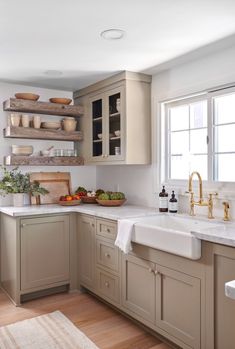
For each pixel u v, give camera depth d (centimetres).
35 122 350
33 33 230
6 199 355
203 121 293
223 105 276
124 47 257
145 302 248
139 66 304
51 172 382
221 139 277
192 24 216
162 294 232
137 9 195
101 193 373
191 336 210
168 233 216
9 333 250
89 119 371
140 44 251
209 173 281
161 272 231
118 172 381
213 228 217
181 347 218
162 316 233
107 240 290
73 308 297
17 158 338
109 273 288
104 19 209
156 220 283
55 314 284
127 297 267
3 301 315
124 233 253
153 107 332
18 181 347
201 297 202
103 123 348
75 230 337
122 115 321
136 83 325
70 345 234
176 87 305
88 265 321
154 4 189
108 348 230
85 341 239
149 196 339
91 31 227
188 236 201
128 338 245
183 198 303
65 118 374
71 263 335
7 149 357
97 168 416
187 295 212
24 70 313
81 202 373
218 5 191
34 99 350
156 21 212
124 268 269
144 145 330
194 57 281
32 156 349
